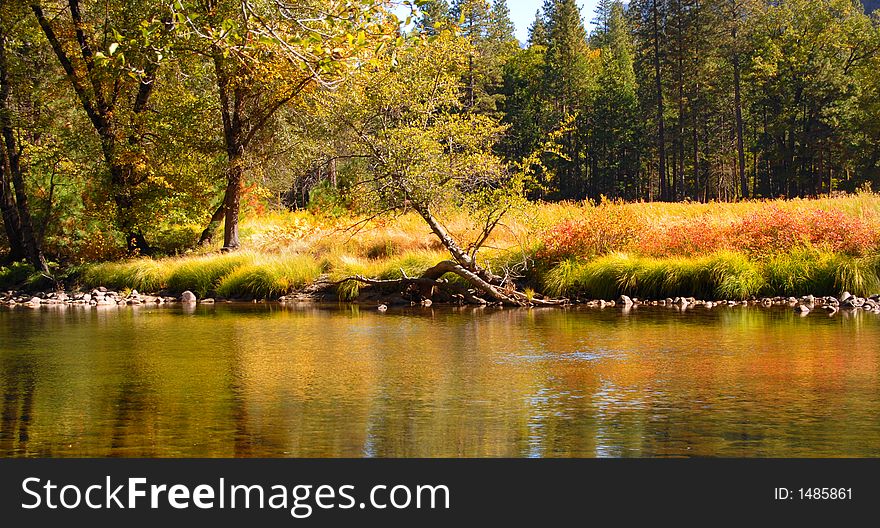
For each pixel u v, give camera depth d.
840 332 12.79
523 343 12.09
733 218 23.30
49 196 27.84
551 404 7.79
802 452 6.19
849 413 7.30
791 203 26.70
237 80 23.88
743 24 69.44
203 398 8.22
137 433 6.87
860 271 18.39
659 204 30.06
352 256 23.22
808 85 66.94
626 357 10.62
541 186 19.64
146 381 9.20
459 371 9.70
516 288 20.31
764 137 74.31
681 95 70.19
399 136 19.03
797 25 69.69
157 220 26.89
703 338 12.31
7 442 6.66
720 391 8.33
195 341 12.81
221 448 6.45
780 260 19.23
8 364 10.52
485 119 19.56
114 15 24.75
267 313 17.84
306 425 7.06
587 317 15.78
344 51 7.97
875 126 65.69
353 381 9.10
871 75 68.25
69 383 9.10
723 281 18.77
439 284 19.84
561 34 83.44
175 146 25.86
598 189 84.25
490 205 19.05
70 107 27.89
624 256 19.88
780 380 8.88
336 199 20.77
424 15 8.10
